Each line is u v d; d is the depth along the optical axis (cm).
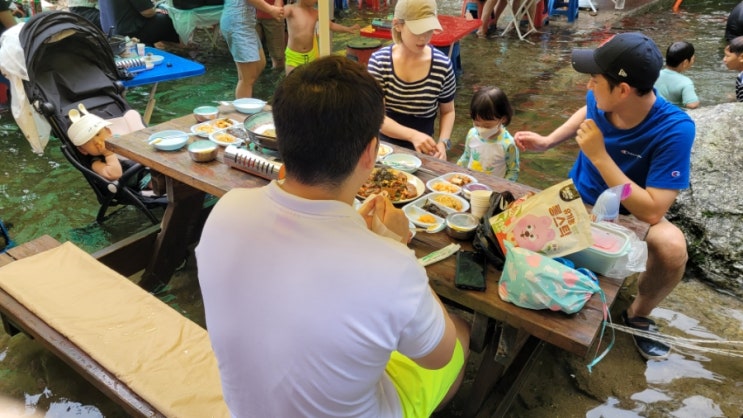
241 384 118
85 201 375
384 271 105
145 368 196
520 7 769
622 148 236
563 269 160
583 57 220
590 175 262
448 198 224
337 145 104
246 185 228
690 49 420
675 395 236
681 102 429
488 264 185
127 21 594
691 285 306
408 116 323
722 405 231
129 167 335
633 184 214
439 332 118
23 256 256
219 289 113
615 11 900
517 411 229
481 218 199
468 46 733
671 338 260
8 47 322
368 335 106
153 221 334
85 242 333
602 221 198
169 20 626
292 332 106
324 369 108
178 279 308
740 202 312
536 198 176
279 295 107
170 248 297
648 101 221
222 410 182
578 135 214
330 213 109
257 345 111
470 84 592
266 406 117
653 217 222
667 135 220
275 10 502
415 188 231
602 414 228
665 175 220
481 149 309
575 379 245
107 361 198
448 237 201
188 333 213
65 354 203
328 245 106
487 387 206
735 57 430
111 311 221
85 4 639
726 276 299
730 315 282
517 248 167
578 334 154
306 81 106
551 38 769
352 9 919
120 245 285
